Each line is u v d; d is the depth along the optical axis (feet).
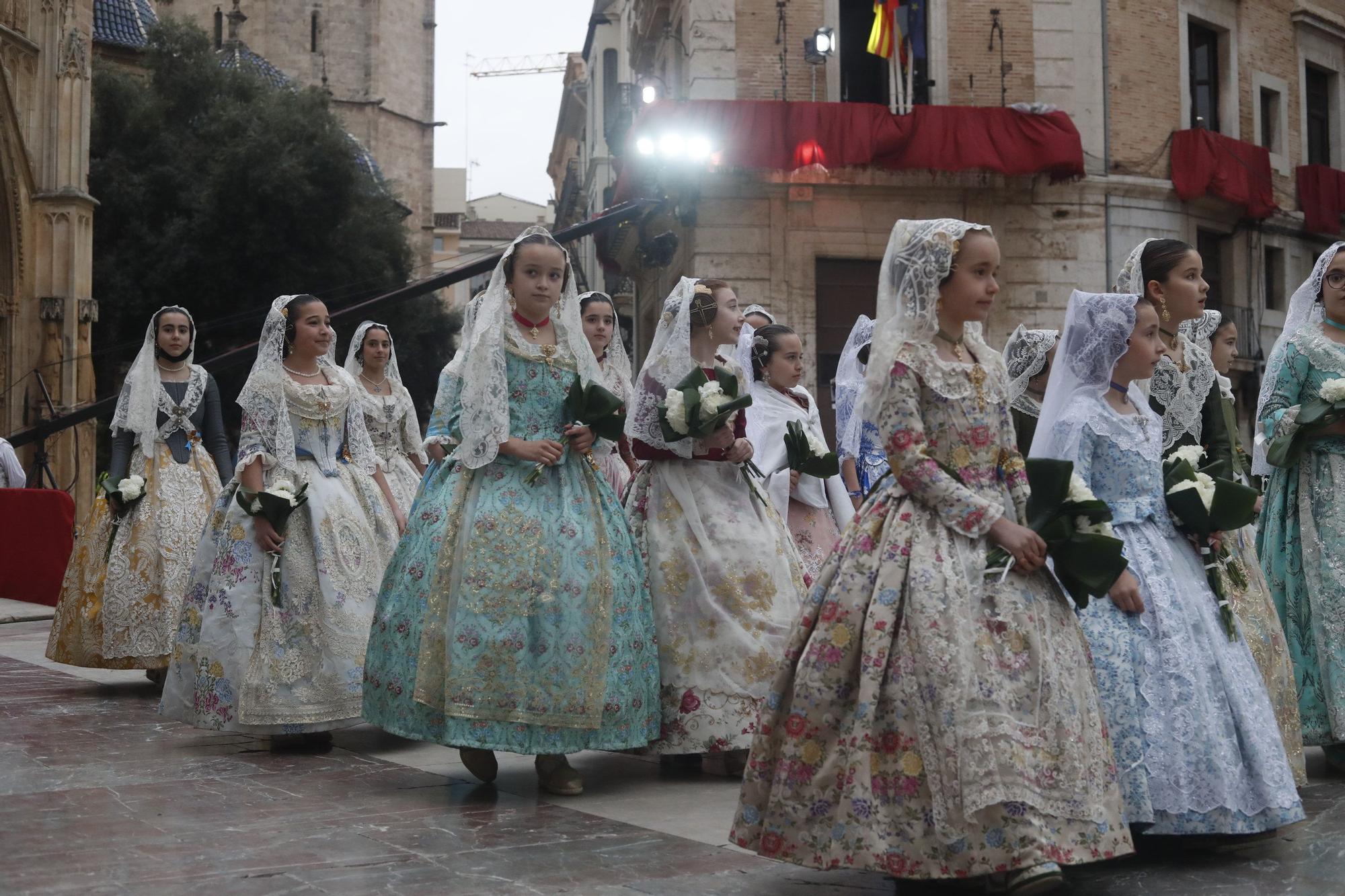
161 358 28.07
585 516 18.02
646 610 18.30
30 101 90.84
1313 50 91.35
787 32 72.43
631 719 17.69
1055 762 11.78
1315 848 14.17
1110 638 13.75
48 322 90.17
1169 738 13.51
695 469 19.44
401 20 191.62
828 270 72.74
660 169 68.69
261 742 21.65
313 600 21.11
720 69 72.23
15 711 24.88
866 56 74.74
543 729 17.11
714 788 17.90
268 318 21.89
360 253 113.70
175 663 21.72
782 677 12.76
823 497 23.94
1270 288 88.17
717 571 18.85
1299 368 19.13
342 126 116.88
